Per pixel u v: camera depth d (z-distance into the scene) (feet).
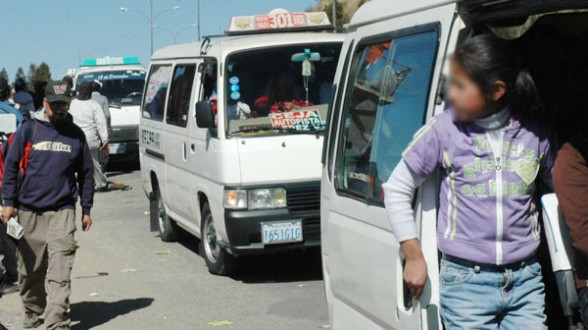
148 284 30.50
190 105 32.68
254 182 28.63
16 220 23.82
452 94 11.21
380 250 13.83
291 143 28.91
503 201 11.25
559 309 13.23
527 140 11.36
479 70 10.91
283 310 26.21
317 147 29.04
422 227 12.20
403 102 13.44
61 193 23.86
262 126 29.19
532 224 11.50
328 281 16.99
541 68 13.33
